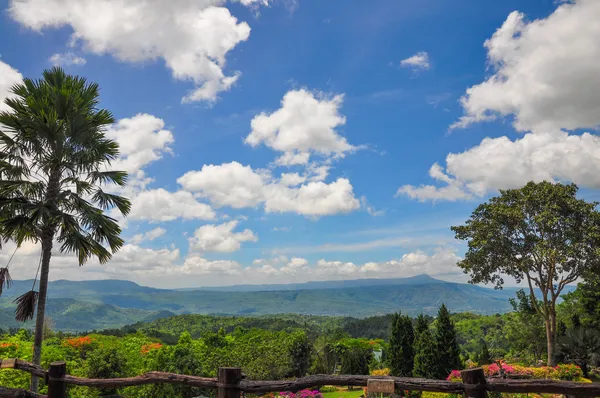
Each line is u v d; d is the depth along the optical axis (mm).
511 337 36312
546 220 25000
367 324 122812
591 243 24406
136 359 31078
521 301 34656
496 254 27000
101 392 18969
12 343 22031
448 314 27828
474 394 3939
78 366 22969
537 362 29609
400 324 33500
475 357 36562
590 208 24250
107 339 33750
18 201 10609
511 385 3879
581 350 25219
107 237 11961
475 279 27953
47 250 11062
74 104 11570
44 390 16094
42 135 10977
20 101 11188
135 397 19344
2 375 16047
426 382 4188
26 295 10539
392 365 33094
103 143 12156
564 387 3701
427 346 27547
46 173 11289
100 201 12258
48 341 31141
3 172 11148
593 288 31219
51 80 11906
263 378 39406
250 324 119062
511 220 26281
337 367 54688
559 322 32969
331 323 168750
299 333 49094
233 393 4703
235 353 40906
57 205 11227
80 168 11672
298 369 46406
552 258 24672
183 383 5059
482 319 83188
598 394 3594
